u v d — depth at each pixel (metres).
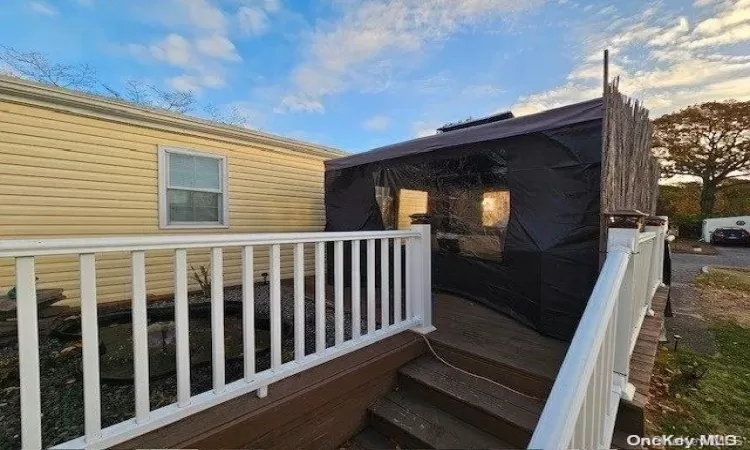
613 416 1.72
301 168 6.66
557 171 2.78
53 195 4.21
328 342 3.02
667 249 4.86
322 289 2.14
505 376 2.22
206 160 5.43
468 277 3.87
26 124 4.03
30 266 1.23
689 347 3.99
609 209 2.54
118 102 4.52
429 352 2.65
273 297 1.89
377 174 4.67
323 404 1.99
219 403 1.69
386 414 2.16
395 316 2.66
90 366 1.33
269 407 1.74
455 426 2.04
